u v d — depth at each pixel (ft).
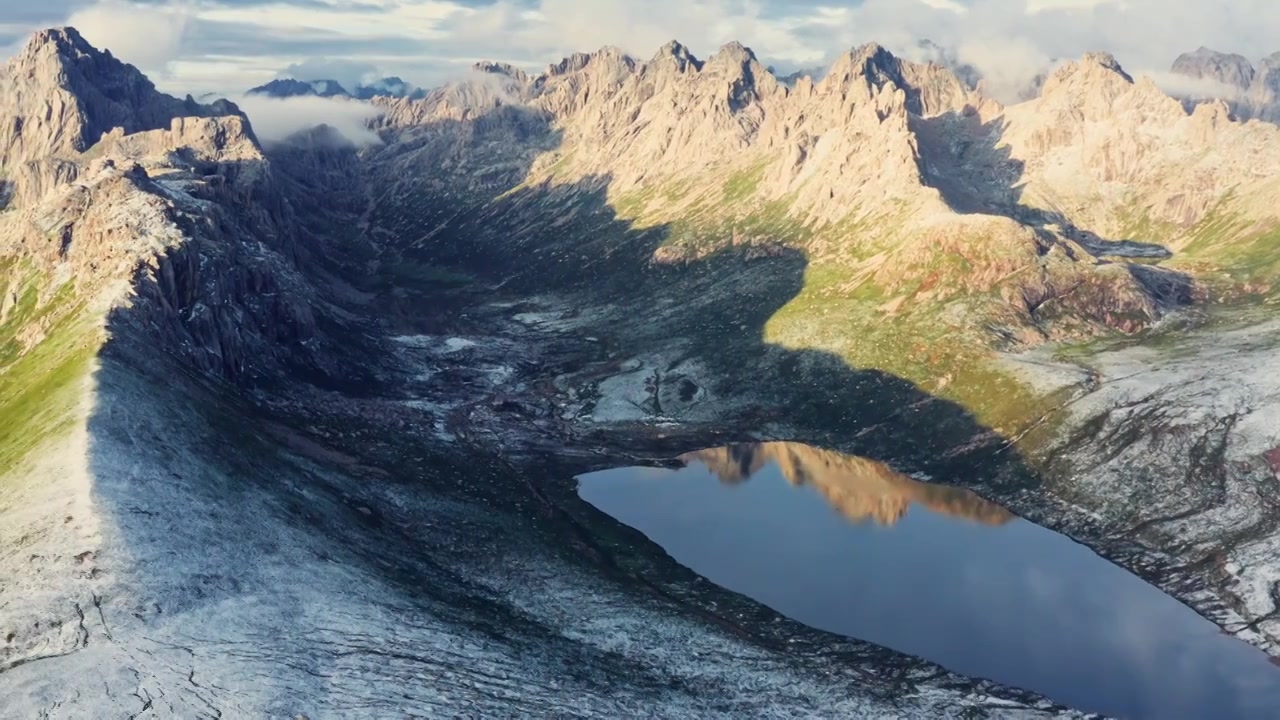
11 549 368.27
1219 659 488.44
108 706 297.12
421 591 456.86
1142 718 433.48
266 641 356.79
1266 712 438.40
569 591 518.78
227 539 415.85
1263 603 530.68
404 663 370.73
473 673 378.32
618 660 437.17
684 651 463.01
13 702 294.05
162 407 512.63
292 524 466.70
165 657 327.67
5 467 445.78
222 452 506.89
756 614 524.93
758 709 412.57
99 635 330.54
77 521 380.78
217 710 305.53
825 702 430.61
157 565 370.94
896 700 440.86
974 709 436.76
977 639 504.02
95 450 427.74
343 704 330.54
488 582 509.76
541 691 378.32
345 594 414.62
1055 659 484.74
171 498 422.41
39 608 338.34
